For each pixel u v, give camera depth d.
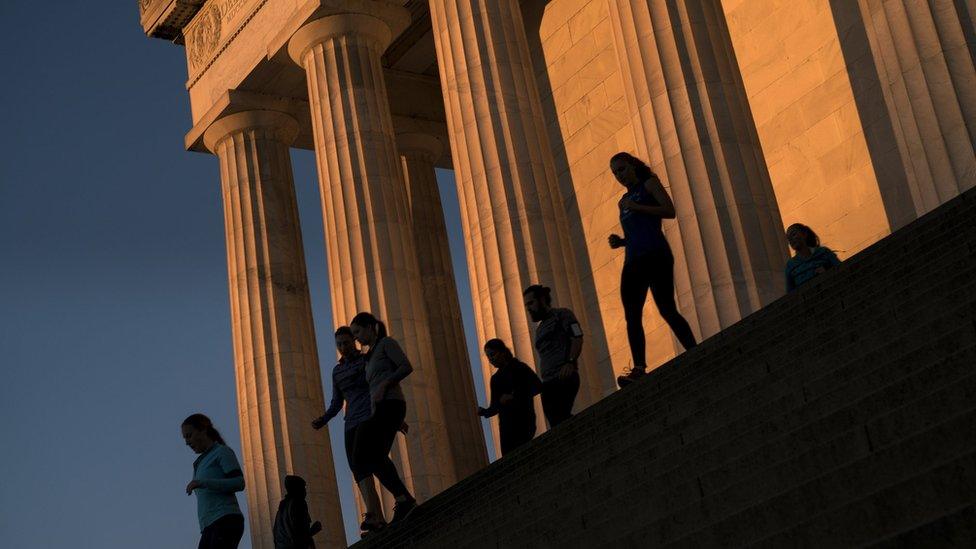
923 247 9.77
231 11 32.16
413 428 24.38
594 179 27.75
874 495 5.73
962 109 13.95
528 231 22.16
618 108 27.36
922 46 14.49
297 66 30.72
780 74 23.70
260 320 30.11
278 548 16.67
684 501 7.86
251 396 29.52
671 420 10.29
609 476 9.89
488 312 21.97
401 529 13.86
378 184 26.86
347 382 14.41
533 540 9.46
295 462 28.61
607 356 26.50
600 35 28.22
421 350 25.50
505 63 23.64
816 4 23.09
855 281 10.29
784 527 6.38
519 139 22.98
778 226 18.23
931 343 7.12
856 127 21.97
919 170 14.35
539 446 13.09
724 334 11.80
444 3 24.53
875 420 6.47
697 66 19.09
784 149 23.38
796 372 8.95
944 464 5.48
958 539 5.02
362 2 28.11
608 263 26.95
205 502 13.19
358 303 25.88
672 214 13.42
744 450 8.00
